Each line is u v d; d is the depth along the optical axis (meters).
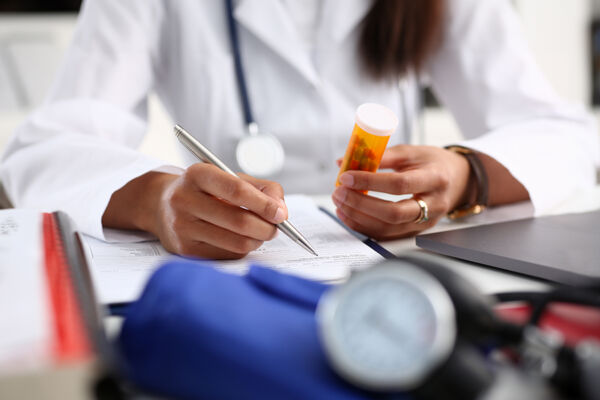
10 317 0.28
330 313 0.28
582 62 2.62
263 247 0.65
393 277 0.28
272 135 1.16
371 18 1.14
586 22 2.62
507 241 0.60
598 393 0.26
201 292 0.33
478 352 0.30
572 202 0.89
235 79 1.17
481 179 0.78
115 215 0.72
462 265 0.57
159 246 0.66
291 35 1.15
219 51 1.17
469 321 0.28
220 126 1.17
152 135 2.46
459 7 1.21
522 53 1.19
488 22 1.21
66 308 0.30
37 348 0.24
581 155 0.94
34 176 0.82
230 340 0.29
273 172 1.07
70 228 0.52
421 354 0.26
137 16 1.11
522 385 0.27
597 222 0.68
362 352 0.27
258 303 0.34
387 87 1.20
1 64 2.31
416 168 0.72
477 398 0.26
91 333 0.27
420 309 0.27
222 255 0.60
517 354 0.30
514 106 1.14
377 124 0.65
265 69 1.17
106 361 0.25
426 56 1.17
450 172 0.75
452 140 2.56
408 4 1.12
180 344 0.29
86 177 0.76
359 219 0.68
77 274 0.37
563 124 1.03
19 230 0.49
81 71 1.05
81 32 1.10
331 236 0.68
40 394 0.24
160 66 1.20
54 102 1.04
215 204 0.59
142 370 0.29
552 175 0.82
